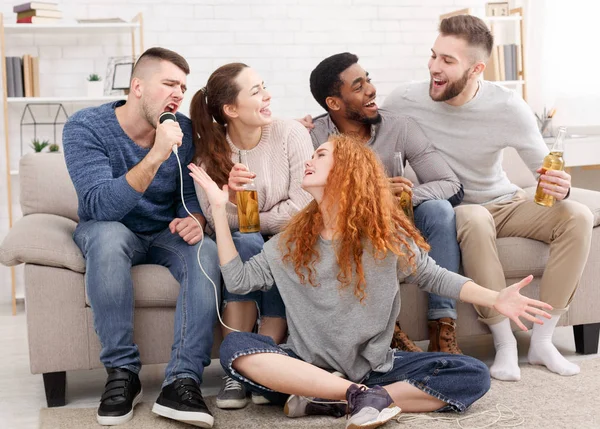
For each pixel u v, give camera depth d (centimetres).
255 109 270
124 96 461
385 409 214
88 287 247
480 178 305
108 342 246
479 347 317
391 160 300
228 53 500
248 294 258
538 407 238
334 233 229
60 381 263
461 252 279
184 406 231
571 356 299
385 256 226
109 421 237
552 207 282
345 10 513
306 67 511
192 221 266
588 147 448
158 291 260
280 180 276
